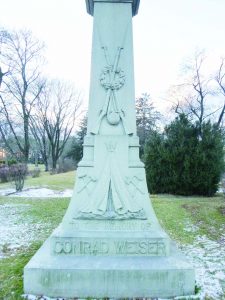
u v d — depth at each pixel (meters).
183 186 12.95
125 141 4.68
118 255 4.20
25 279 3.81
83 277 3.79
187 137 13.13
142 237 4.23
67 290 3.80
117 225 4.43
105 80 4.82
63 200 12.05
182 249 5.90
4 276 4.33
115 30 4.92
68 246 4.20
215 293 3.86
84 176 4.61
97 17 4.93
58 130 37.72
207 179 12.65
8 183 20.55
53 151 37.69
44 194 15.88
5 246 5.94
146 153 13.74
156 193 13.52
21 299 3.67
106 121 4.78
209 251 5.77
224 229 7.53
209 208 9.68
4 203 11.41
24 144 32.25
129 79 4.85
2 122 29.30
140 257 4.17
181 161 12.93
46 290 3.80
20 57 28.83
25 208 10.41
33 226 7.84
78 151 41.09
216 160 12.70
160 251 4.22
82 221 4.43
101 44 4.89
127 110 4.80
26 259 5.10
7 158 30.73
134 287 3.80
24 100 29.83
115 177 4.59
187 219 8.48
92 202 4.49
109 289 3.80
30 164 48.06
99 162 4.64
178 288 3.80
